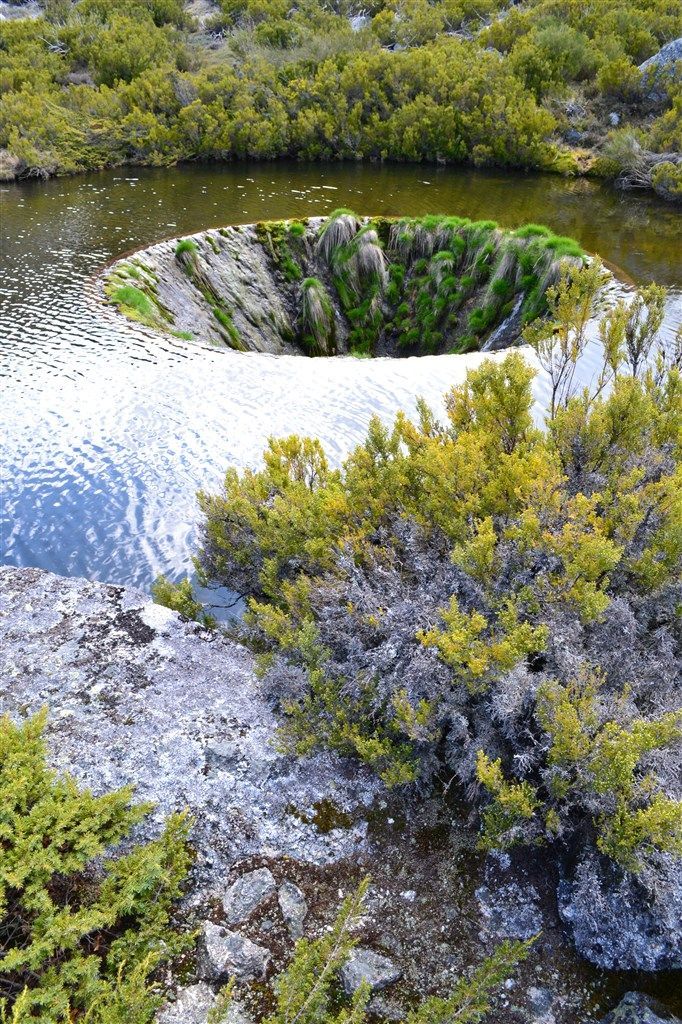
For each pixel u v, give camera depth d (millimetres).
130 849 3941
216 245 17562
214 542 6527
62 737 4602
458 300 16594
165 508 8133
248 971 3430
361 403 10336
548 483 4918
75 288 14609
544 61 25094
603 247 16266
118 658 5277
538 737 4145
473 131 23469
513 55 25547
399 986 3426
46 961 3311
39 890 3352
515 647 4055
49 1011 2990
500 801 3658
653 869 3443
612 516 5020
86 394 10539
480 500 5188
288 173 23453
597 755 3623
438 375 11070
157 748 4535
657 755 3803
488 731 4129
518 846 3955
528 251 15219
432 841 4066
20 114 24734
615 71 23922
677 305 12742
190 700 4902
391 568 5203
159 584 6250
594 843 3771
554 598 4410
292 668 4859
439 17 31625
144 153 25312
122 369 11359
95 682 5047
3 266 15719
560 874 3826
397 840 4082
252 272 17766
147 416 9938
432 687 4270
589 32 28312
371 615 4703
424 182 22078
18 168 23281
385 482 5836
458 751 4258
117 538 7711
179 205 20094
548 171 23031
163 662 5242
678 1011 3354
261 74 27234
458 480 5262
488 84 23797
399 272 17625
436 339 16734
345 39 29469
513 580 4664
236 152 25719
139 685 5023
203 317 16297
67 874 3420
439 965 3510
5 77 28328
